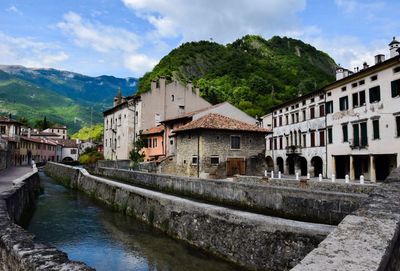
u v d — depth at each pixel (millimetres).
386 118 30250
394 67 29469
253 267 11570
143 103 52594
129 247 15156
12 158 59312
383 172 32750
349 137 35125
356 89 34312
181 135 35531
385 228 5973
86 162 69500
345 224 6277
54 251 7109
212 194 24375
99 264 13039
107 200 26984
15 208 17953
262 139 34469
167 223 17531
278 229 11000
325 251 5164
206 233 14352
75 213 23547
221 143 32750
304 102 44281
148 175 33438
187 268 12266
